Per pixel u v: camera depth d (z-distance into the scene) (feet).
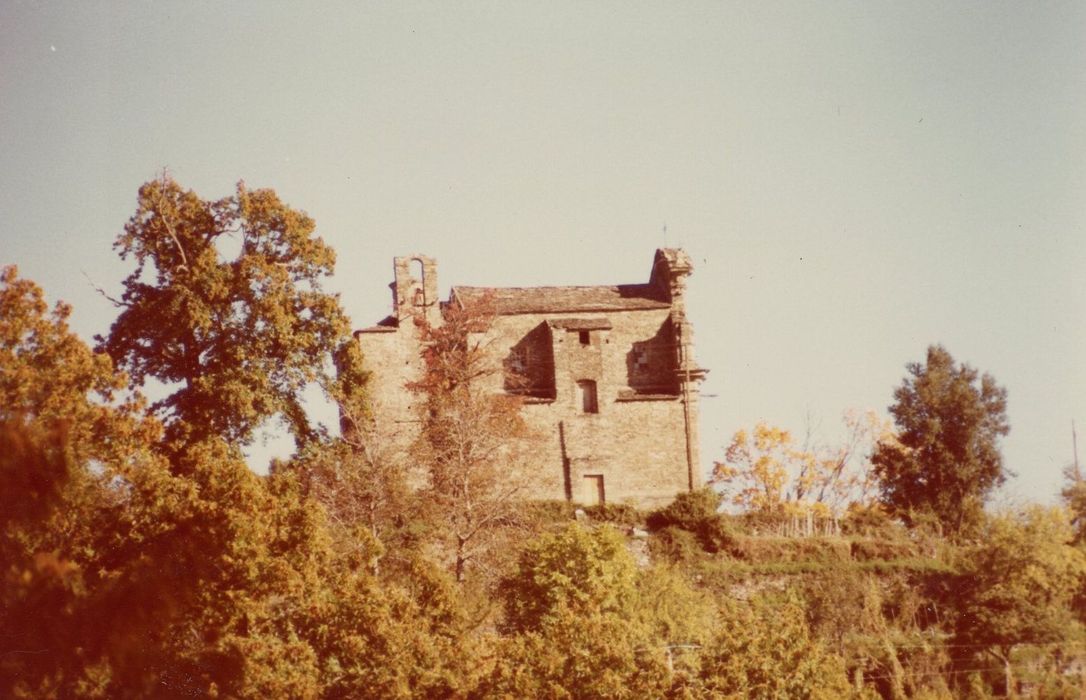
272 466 214.90
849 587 224.53
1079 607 223.92
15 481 129.49
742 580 233.14
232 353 213.46
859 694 177.06
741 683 167.84
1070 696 200.13
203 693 138.82
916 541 247.09
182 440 196.24
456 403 239.91
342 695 149.69
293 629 151.23
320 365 223.10
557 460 264.52
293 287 224.74
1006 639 210.79
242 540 143.74
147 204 222.69
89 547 137.08
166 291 217.36
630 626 180.24
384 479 220.43
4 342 143.23
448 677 152.66
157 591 134.72
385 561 197.06
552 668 159.63
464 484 221.46
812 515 265.75
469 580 206.39
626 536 240.73
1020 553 224.33
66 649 124.88
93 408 146.30
